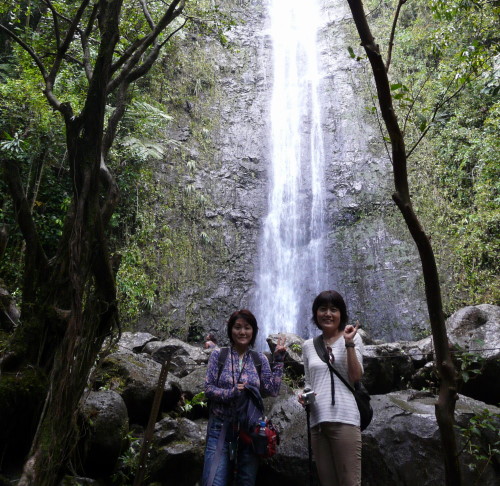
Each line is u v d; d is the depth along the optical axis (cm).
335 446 338
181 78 1443
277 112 1522
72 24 442
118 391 494
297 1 1730
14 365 382
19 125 998
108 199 401
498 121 1080
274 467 442
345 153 1395
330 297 371
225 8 1661
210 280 1229
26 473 297
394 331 1122
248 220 1335
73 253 354
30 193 1041
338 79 1527
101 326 384
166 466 436
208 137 1409
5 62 1216
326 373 355
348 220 1300
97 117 380
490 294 1030
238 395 370
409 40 1395
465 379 319
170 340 806
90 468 418
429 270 244
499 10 724
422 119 268
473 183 1164
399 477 439
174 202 1259
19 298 839
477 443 441
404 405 483
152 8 972
